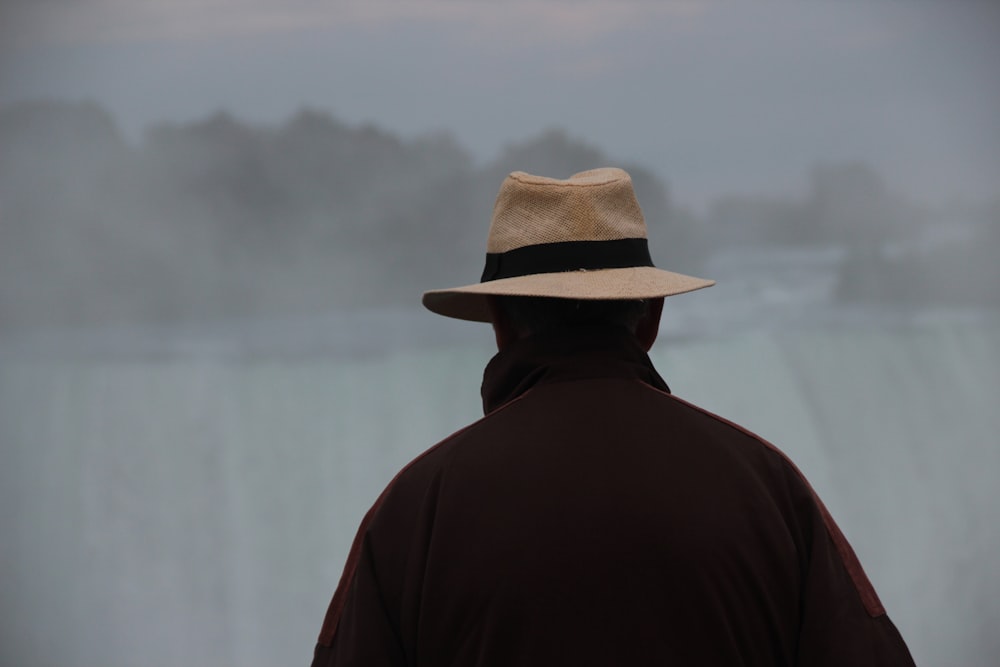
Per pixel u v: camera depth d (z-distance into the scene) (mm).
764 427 33188
